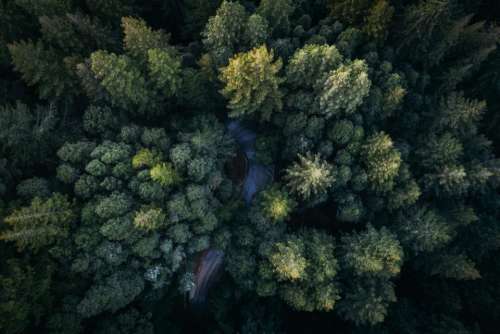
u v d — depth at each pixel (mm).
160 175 29000
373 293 33500
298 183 33469
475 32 38438
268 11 33906
